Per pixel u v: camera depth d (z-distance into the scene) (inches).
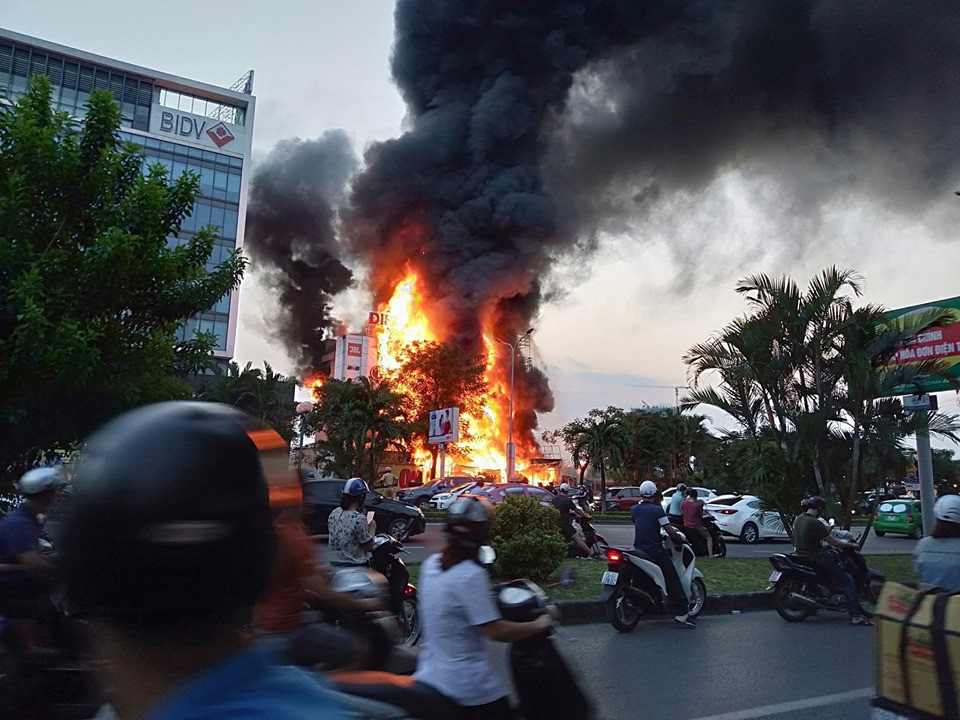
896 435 515.8
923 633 118.0
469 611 123.8
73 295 380.5
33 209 395.9
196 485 28.8
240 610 30.7
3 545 147.9
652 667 270.1
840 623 359.9
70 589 28.8
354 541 256.4
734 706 223.9
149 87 2333.9
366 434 1861.5
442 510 1188.5
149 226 421.4
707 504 920.9
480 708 123.1
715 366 560.1
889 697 123.6
